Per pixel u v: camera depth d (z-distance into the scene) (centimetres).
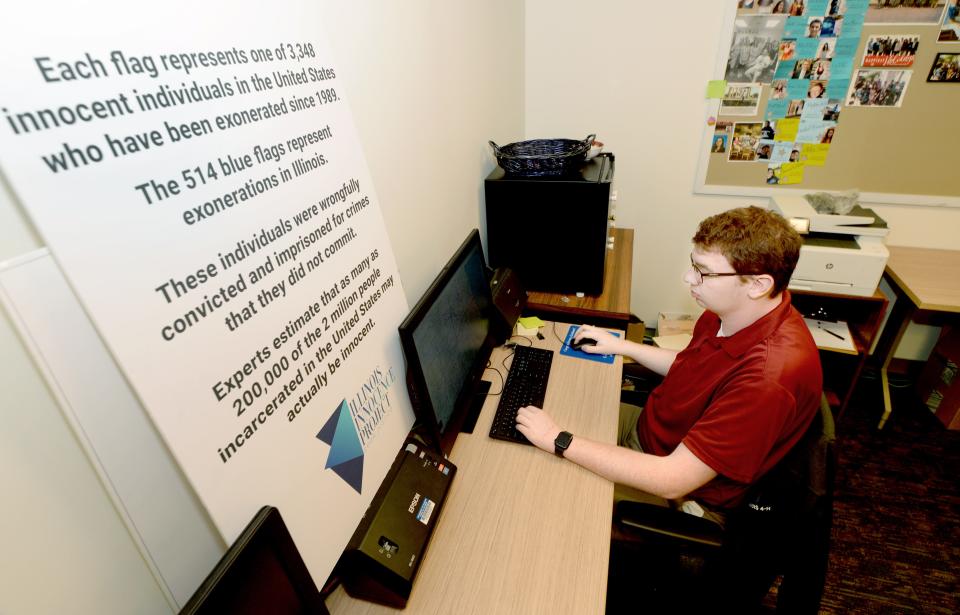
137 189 53
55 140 46
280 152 75
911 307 209
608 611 138
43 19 45
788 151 227
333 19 91
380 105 111
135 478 63
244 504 66
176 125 58
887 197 225
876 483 199
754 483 112
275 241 74
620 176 256
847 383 225
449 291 120
